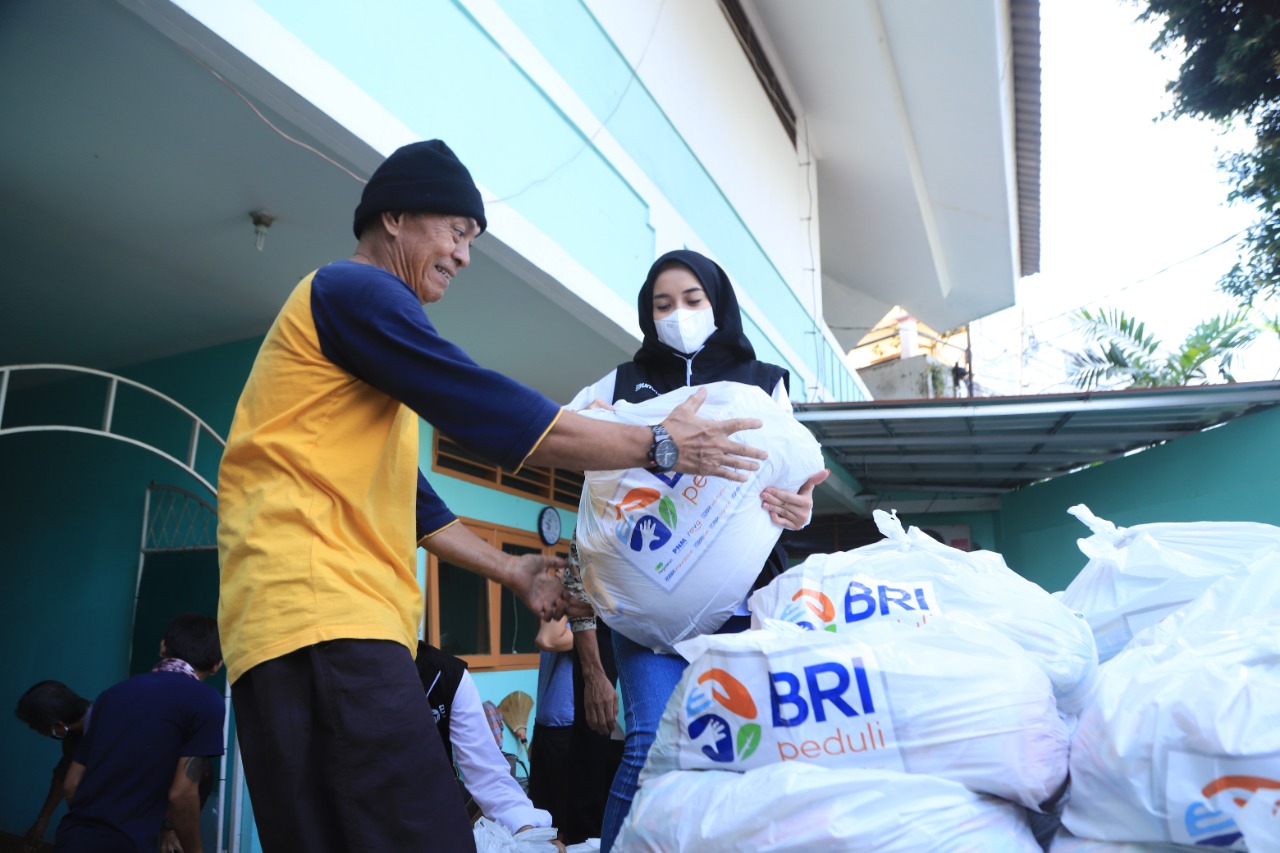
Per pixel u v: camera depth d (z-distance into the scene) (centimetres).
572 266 445
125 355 511
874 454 783
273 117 306
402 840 128
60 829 278
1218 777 119
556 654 360
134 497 496
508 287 442
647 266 552
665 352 211
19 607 517
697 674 154
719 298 216
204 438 483
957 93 955
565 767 353
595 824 321
